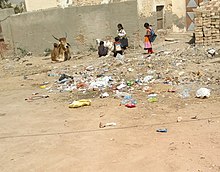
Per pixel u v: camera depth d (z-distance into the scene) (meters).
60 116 7.48
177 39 16.59
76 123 6.86
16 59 18.47
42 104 8.73
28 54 19.19
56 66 14.77
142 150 5.23
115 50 14.48
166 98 7.94
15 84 11.98
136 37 16.12
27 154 5.55
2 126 7.22
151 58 12.45
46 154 5.47
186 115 6.63
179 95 8.05
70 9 17.58
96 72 11.63
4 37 19.11
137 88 9.11
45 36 18.58
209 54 11.66
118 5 16.23
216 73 9.50
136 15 15.78
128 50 15.97
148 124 6.35
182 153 4.98
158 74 10.16
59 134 6.33
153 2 16.80
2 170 5.04
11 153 5.67
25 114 7.96
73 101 8.62
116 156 5.12
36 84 11.55
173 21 18.36
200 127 5.93
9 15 18.86
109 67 12.13
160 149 5.20
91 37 17.56
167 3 17.97
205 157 4.80
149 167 4.66
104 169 4.73
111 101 8.22
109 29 16.95
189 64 10.86
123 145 5.49
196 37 13.38
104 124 6.59
